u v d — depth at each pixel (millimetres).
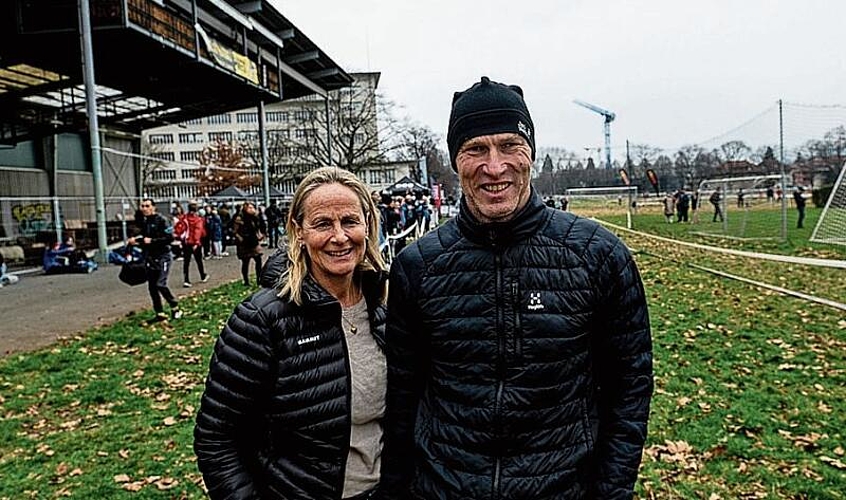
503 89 1815
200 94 28641
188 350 7453
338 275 1955
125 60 21750
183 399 5637
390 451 1960
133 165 35500
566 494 1719
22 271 17609
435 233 1943
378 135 53281
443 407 1809
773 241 21781
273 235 24141
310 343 1914
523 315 1752
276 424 1905
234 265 18594
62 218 22000
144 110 29844
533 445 1730
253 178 64375
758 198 41344
